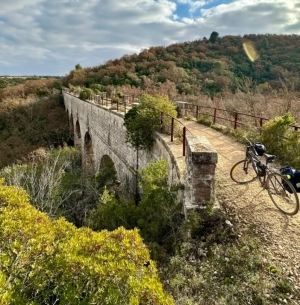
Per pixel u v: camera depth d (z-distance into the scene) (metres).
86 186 13.25
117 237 4.17
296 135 8.01
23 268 3.58
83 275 3.47
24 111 38.47
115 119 14.83
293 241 4.17
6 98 46.28
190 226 4.74
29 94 48.66
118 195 13.07
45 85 52.53
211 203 4.97
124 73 44.81
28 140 32.66
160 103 11.39
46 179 11.58
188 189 5.34
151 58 50.34
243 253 4.03
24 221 4.68
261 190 5.96
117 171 14.93
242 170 7.13
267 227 4.57
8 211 5.05
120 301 3.14
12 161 24.75
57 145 32.78
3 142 31.48
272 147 8.41
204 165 4.95
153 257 4.69
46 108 40.56
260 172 5.46
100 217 7.02
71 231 4.62
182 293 3.71
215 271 3.95
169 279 4.04
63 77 59.88
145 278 3.41
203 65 45.53
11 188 6.48
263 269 3.75
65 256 3.66
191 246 4.55
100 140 18.92
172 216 5.70
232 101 20.17
